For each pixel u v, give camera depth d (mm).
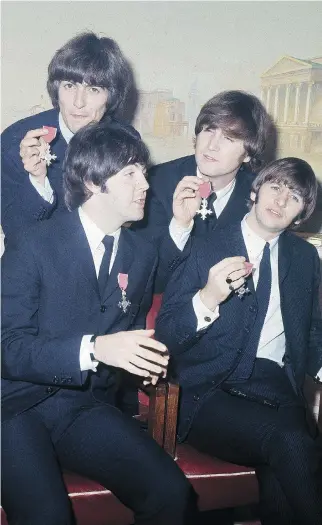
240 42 2477
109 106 2184
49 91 2186
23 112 2324
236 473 1802
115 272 1812
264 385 1918
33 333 1726
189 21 2426
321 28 2521
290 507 1738
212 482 1785
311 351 2045
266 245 1978
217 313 1825
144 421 1963
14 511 1543
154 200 2268
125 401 1985
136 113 2426
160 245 2102
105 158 1716
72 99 2123
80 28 2338
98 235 1796
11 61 2293
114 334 1631
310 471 1684
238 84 2500
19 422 1658
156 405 1779
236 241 1979
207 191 2084
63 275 1747
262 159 2502
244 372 1909
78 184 1760
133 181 1751
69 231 1775
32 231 1771
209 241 2002
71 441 1687
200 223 2236
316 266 2066
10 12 2268
